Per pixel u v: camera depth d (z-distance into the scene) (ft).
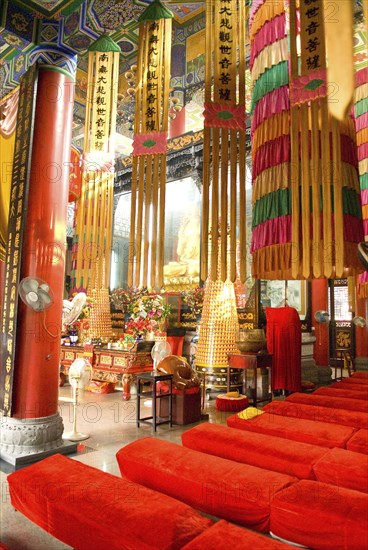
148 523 7.75
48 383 15.64
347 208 12.40
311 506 8.43
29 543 9.85
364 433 13.58
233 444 12.57
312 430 14.08
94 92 18.08
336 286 44.04
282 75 13.80
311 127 12.08
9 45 16.69
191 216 38.75
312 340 34.50
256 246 13.82
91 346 29.43
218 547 7.04
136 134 14.98
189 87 27.22
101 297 37.88
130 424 20.48
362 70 21.74
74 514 8.27
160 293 36.24
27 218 15.75
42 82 16.49
